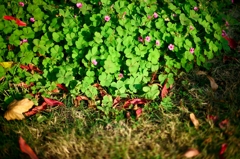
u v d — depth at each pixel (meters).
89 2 0.99
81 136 0.88
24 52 0.94
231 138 0.87
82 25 0.96
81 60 0.93
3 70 0.93
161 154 0.85
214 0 1.07
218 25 0.97
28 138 0.87
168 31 0.95
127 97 0.93
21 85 0.94
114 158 0.85
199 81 0.96
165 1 0.98
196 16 0.96
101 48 0.92
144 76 0.93
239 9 1.09
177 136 0.88
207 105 0.92
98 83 0.93
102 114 0.91
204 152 0.85
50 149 0.86
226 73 0.97
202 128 0.89
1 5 0.95
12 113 0.89
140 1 0.98
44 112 0.91
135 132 0.89
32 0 0.99
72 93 0.92
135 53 0.93
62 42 0.96
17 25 0.95
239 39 1.03
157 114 0.91
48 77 0.93
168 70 0.94
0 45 0.94
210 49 0.95
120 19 0.94
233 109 0.91
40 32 0.96
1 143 0.87
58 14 0.97
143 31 0.94
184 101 0.93
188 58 0.93
